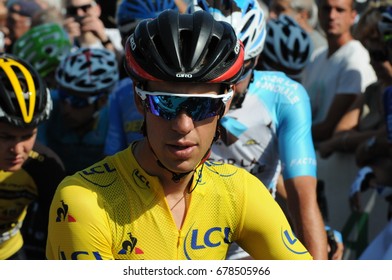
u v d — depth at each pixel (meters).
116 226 2.42
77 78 4.86
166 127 2.33
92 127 4.96
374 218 5.32
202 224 2.50
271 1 6.64
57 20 6.38
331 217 5.60
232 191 2.52
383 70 5.13
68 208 2.38
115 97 4.32
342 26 5.79
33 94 3.29
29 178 3.64
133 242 2.43
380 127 5.40
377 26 5.03
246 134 3.66
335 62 5.80
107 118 5.00
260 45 3.48
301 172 3.50
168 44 2.30
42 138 4.96
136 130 4.20
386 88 4.77
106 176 2.46
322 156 5.63
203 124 2.36
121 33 4.73
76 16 6.50
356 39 5.29
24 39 5.64
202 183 2.50
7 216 3.69
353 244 5.41
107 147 4.35
